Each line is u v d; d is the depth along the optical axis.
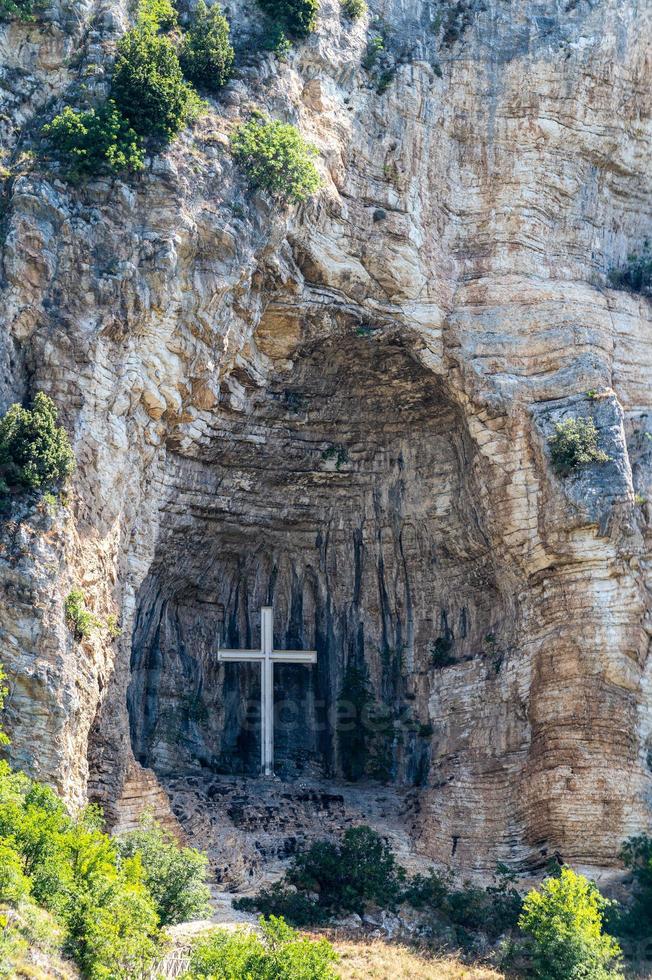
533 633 55.19
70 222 50.69
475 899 49.72
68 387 49.50
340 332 56.38
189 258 51.91
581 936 44.47
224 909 47.72
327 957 39.66
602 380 56.84
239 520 58.25
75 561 47.69
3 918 36.19
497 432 56.59
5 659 45.34
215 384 53.38
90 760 48.19
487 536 57.09
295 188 53.53
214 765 57.69
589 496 54.38
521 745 54.34
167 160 51.91
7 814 40.34
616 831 51.66
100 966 37.62
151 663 56.56
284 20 56.94
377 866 49.69
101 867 40.50
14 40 53.69
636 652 53.53
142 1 55.59
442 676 57.75
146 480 52.75
